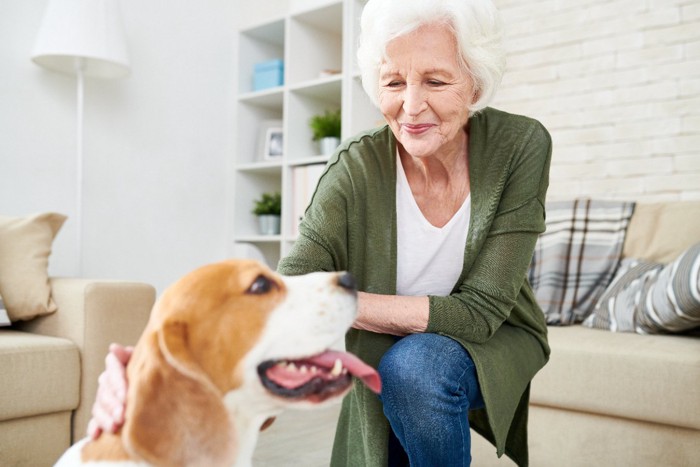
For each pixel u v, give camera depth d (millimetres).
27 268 1995
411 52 1064
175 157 3314
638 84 2791
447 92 1084
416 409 1059
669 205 2443
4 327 2086
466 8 1061
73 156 2861
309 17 3352
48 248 2105
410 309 1110
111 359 827
